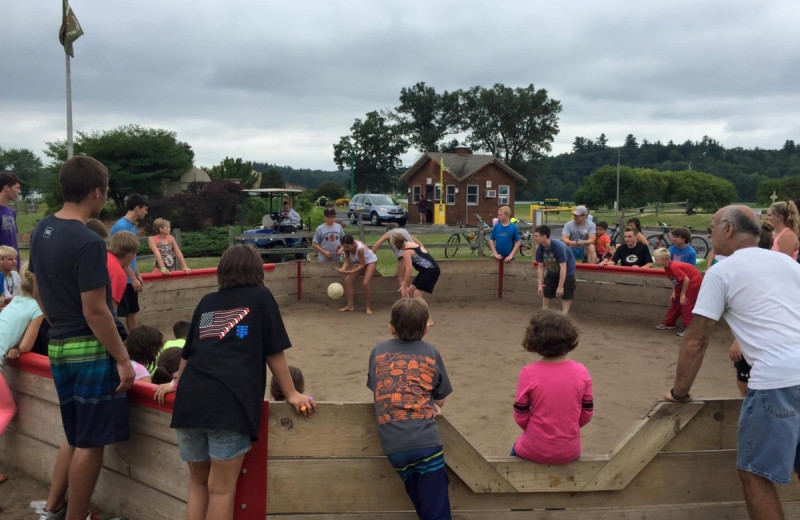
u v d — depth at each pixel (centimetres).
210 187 2792
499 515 321
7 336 398
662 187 5675
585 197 5891
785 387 282
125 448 350
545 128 7212
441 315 1027
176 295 919
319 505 316
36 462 408
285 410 308
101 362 320
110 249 533
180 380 281
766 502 293
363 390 636
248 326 283
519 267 1121
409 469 295
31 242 324
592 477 319
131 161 3653
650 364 733
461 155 4138
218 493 279
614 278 1005
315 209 2427
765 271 299
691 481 329
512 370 708
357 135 7475
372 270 1040
